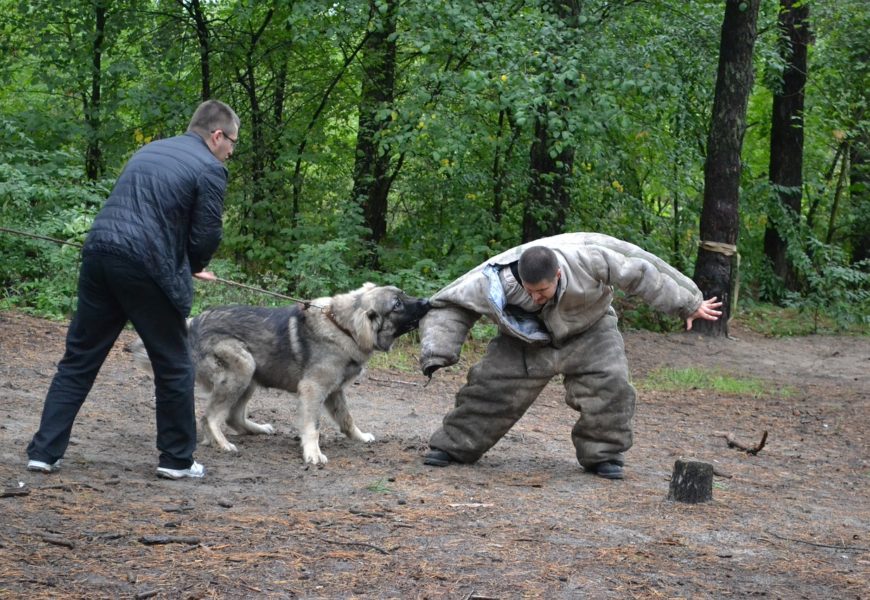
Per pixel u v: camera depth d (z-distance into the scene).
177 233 5.10
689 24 15.59
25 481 4.89
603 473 6.25
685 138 17.72
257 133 16.55
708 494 5.70
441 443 6.34
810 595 4.02
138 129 16.12
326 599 3.54
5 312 11.12
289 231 15.37
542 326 6.08
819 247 19.42
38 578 3.52
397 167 16.28
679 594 3.86
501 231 15.50
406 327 6.35
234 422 6.89
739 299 19.52
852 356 15.40
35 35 15.82
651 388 11.67
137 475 5.34
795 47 19.86
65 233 12.23
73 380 5.20
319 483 5.54
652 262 5.79
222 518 4.51
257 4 15.61
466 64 14.70
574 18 14.10
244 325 6.45
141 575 3.65
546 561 4.16
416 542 4.32
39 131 15.34
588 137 14.79
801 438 8.97
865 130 20.44
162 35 15.97
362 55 16.28
